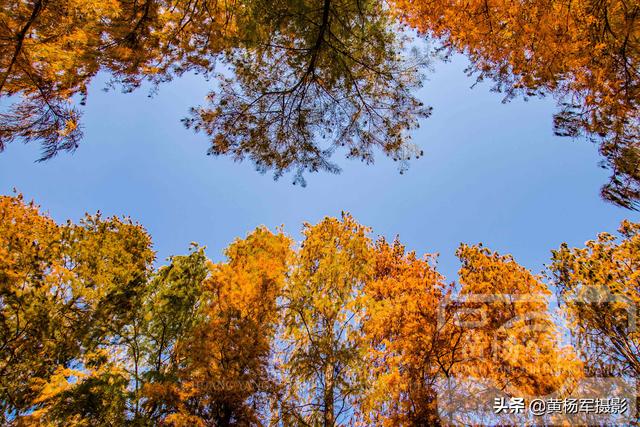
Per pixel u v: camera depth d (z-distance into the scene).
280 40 5.75
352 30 5.82
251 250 9.12
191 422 6.14
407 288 8.56
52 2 3.66
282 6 5.22
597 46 4.47
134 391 6.69
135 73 4.95
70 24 3.84
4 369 7.63
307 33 5.69
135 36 4.59
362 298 7.97
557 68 4.93
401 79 6.20
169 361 8.17
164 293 8.93
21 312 8.14
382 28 5.89
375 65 6.15
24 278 8.41
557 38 4.65
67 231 9.63
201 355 6.66
